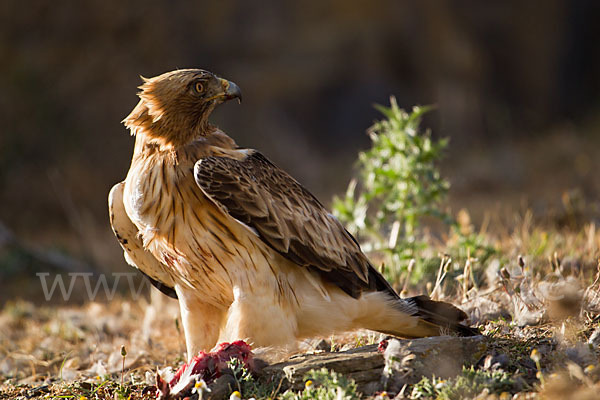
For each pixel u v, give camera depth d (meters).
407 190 10.20
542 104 37.22
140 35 29.58
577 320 7.21
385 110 10.37
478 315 8.15
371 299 7.24
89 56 28.39
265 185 7.03
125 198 7.16
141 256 7.73
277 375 6.28
